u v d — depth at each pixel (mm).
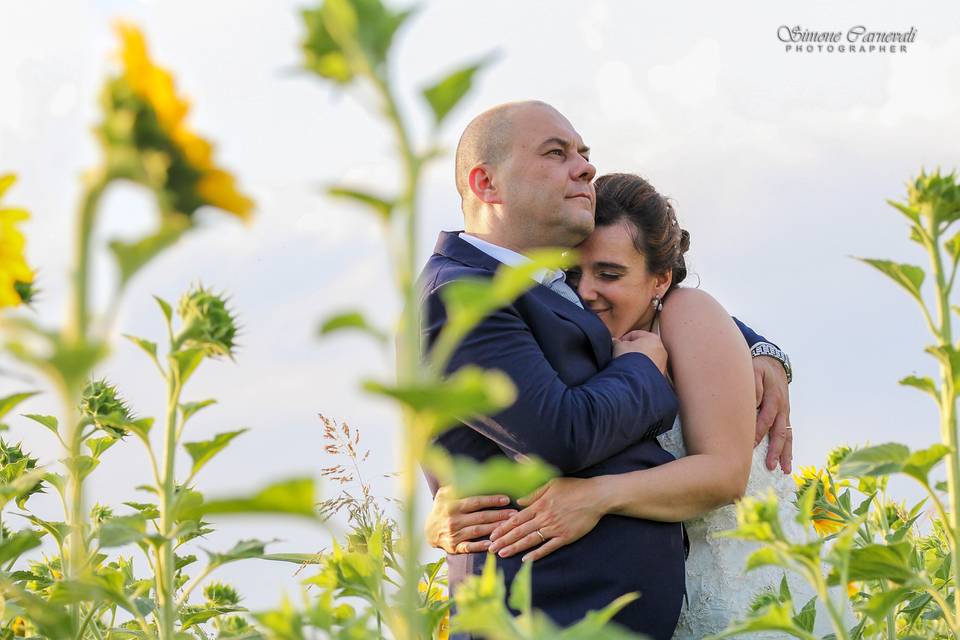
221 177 930
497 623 1001
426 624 1567
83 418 1512
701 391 3074
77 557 1470
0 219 1292
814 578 1427
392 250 933
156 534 1462
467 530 2854
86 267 915
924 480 1567
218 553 1606
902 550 1524
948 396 1538
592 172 3244
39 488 2256
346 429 2592
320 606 1257
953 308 1515
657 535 2854
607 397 2773
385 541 2482
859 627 2234
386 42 916
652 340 3105
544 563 2752
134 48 913
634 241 3203
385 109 923
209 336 1531
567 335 2934
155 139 911
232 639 1649
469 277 2885
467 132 3369
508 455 2803
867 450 1602
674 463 2922
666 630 2820
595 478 2789
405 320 929
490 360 2748
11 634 1780
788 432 3352
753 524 1451
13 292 1298
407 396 853
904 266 1535
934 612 2432
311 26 925
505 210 3229
